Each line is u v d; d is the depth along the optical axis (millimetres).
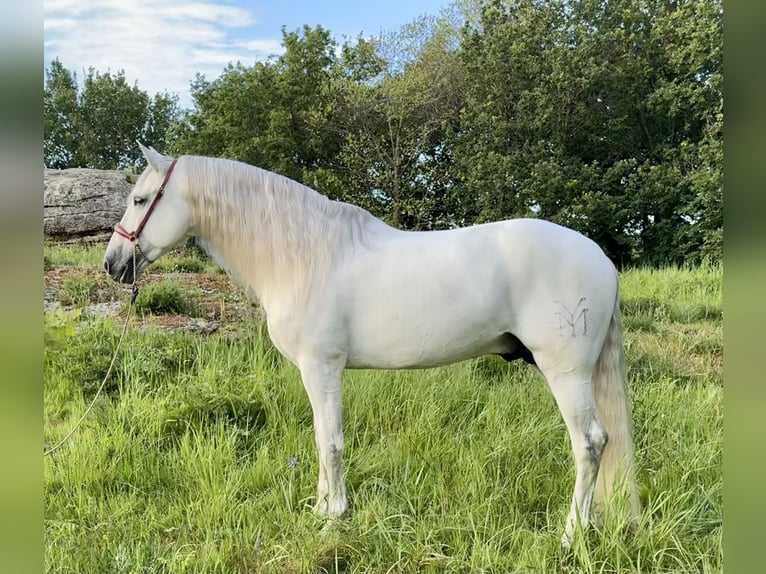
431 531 2104
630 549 1983
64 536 2209
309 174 7742
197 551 2082
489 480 2461
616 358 2119
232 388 3338
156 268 5707
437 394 3326
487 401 3309
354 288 2098
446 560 1998
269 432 3021
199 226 2254
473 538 2109
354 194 8109
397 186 8188
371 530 2131
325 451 2189
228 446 2760
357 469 2621
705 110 7645
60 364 3713
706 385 3572
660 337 4551
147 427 3018
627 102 8164
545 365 2068
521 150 7859
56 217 5805
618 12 8312
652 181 7449
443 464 2627
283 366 3650
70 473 2646
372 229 2207
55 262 5359
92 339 4066
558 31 8422
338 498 2250
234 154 7809
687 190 7488
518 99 8195
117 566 1978
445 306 2049
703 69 7766
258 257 2184
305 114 8070
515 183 7574
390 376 3449
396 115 8344
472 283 2037
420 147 8453
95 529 2258
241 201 2182
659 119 8266
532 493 2420
